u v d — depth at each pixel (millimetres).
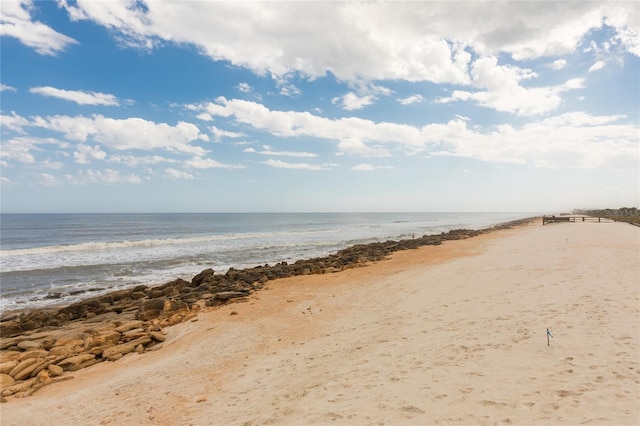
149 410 6629
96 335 11523
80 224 87375
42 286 20516
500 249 28172
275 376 7613
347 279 19719
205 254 32812
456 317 9969
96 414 6688
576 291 10859
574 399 4984
